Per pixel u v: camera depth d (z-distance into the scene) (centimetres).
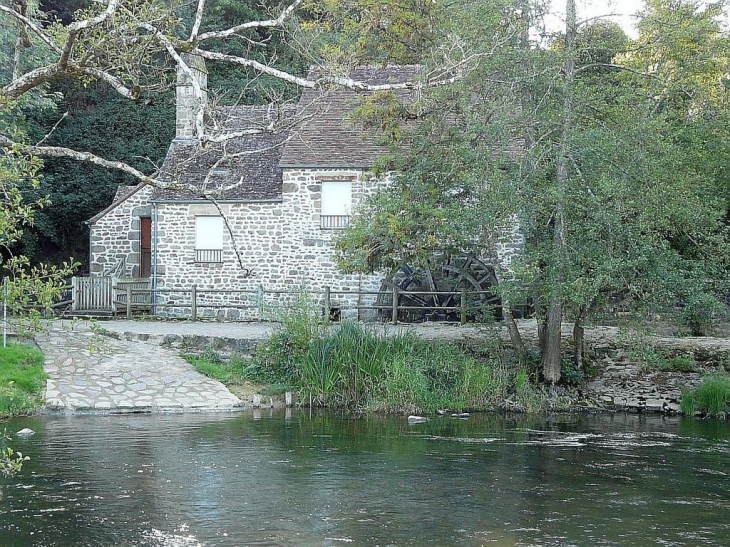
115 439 1265
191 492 953
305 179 2364
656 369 1814
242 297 2397
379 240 1686
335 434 1348
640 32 2089
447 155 1706
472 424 1480
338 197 2366
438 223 1641
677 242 1758
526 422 1509
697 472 1090
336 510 884
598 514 880
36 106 2538
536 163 1592
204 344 1838
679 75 1916
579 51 1645
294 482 1009
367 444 1264
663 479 1048
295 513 872
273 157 2520
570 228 1591
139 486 977
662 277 1567
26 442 1230
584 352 1864
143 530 805
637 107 1633
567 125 1606
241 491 961
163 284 2425
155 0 815
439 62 1485
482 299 2272
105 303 2308
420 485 1002
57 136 3322
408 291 2275
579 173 1595
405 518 856
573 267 1573
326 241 2361
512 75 1628
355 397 1659
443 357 1720
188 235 2419
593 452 1222
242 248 2398
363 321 2312
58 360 1681
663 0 2045
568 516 871
